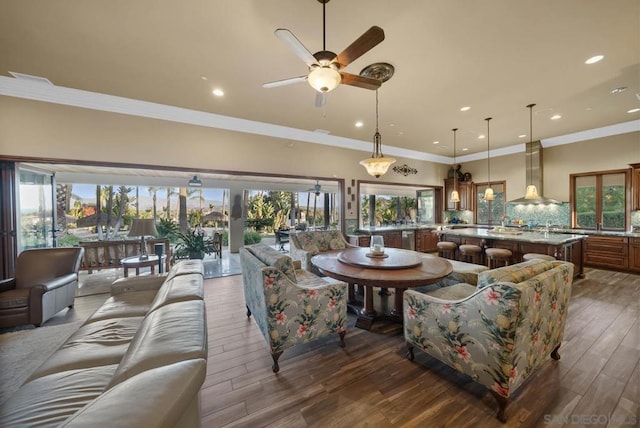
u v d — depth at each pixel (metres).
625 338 2.45
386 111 4.25
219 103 3.93
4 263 3.26
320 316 2.28
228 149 4.58
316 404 1.70
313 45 2.52
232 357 2.25
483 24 2.24
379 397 1.76
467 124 4.95
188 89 3.46
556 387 1.82
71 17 2.13
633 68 2.94
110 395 0.69
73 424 0.58
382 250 3.29
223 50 2.60
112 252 4.47
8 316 2.60
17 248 3.37
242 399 1.75
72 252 3.28
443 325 1.89
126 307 2.14
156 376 0.76
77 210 6.89
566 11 2.09
